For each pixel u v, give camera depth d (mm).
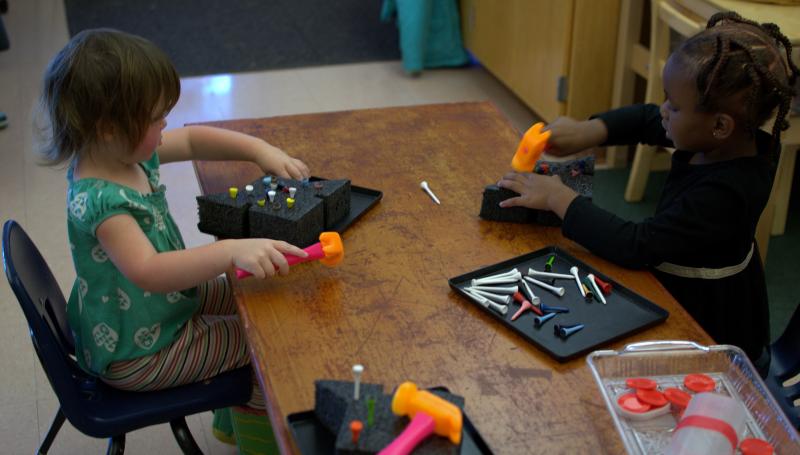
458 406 932
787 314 2242
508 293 1164
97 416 1301
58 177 2873
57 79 1168
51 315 1365
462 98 3605
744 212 1252
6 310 2229
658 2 2410
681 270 1355
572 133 1543
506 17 3373
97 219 1166
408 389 890
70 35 4012
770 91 1185
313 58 3939
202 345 1347
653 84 2580
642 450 927
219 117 3354
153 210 1277
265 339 1079
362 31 4266
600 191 2885
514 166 1391
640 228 1246
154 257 1165
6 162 2953
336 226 1330
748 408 993
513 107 3543
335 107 3475
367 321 1114
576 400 989
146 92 1168
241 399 1380
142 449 1818
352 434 867
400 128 1683
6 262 1216
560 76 2980
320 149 1584
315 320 1115
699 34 1231
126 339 1288
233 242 1179
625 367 1031
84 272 1261
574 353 1049
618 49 2910
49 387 1967
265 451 1571
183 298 1321
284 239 1268
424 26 3688
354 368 894
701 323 1383
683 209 1249
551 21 2986
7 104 3340
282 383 1006
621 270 1247
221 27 4234
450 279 1182
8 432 1835
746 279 1392
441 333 1095
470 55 3996
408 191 1445
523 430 943
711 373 1047
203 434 1877
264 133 1643
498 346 1074
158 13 4355
